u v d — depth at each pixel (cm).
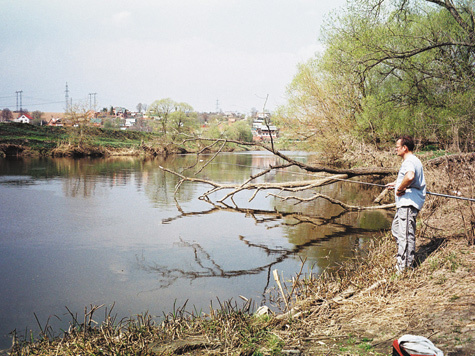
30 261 696
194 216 1118
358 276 520
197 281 600
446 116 1498
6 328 445
